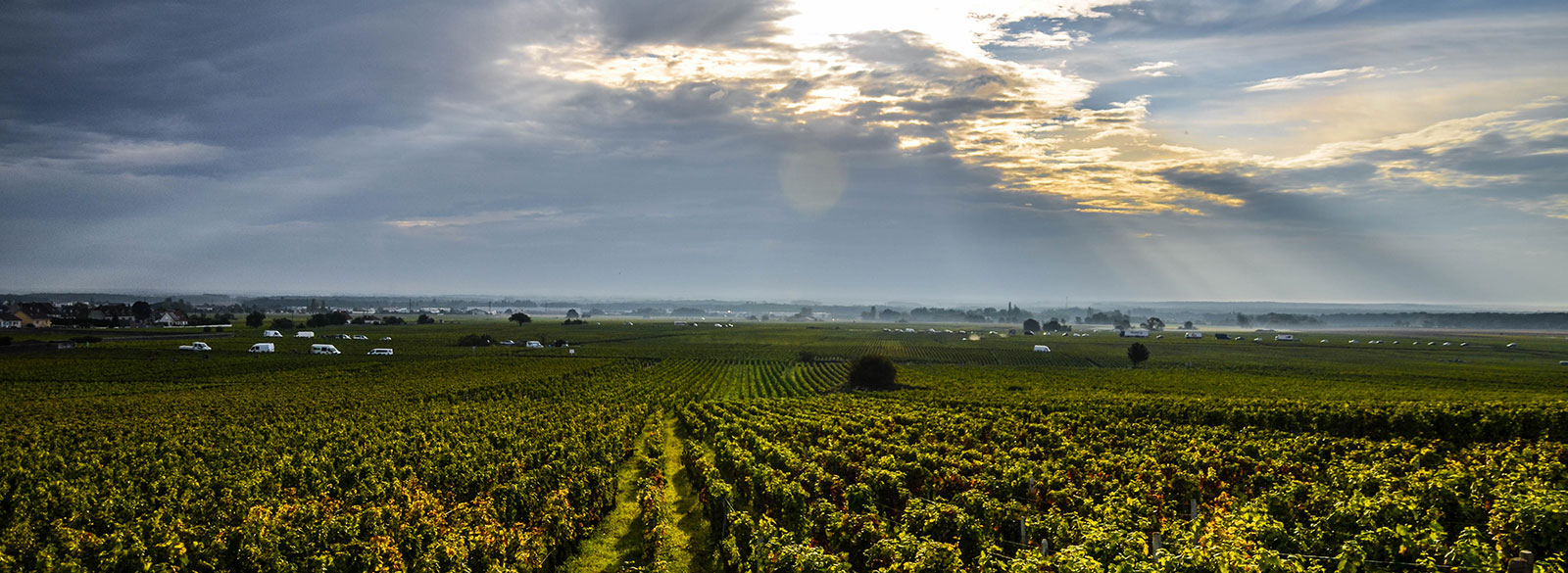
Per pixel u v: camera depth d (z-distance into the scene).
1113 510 21.16
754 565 18.83
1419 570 15.97
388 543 18.62
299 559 18.34
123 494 27.67
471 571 18.86
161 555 17.84
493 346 143.38
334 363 102.12
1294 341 195.88
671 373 99.44
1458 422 45.06
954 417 48.12
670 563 22.95
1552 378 95.25
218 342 134.88
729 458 31.92
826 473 28.33
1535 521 16.95
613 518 27.73
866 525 19.28
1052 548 19.42
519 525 21.36
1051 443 38.78
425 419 49.03
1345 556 15.80
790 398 70.69
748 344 164.62
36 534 22.28
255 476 28.80
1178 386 83.12
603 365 107.25
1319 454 34.75
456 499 26.95
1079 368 113.38
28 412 55.75
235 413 54.72
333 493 28.09
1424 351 163.00
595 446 35.97
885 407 57.16
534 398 71.00
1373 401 62.12
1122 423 45.56
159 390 73.75
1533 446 36.69
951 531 19.88
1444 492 20.84
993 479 26.09
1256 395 72.56
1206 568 14.82
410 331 192.88
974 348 163.12
